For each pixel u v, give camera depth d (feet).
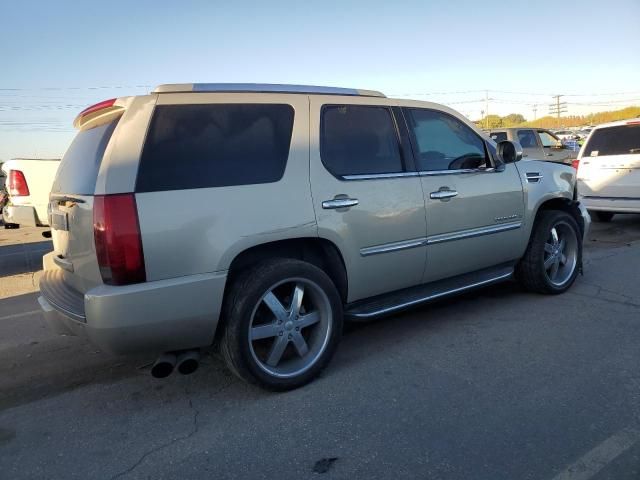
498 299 17.99
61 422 11.02
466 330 15.21
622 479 8.52
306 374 12.01
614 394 11.18
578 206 19.15
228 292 11.32
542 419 10.31
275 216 11.38
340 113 13.07
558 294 18.25
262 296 11.19
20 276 24.94
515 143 15.97
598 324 15.29
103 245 9.89
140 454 9.73
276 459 9.39
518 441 9.61
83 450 9.95
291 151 11.94
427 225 14.12
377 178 13.21
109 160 10.09
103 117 11.67
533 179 17.21
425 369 12.75
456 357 13.37
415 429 10.13
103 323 9.87
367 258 13.01
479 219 15.47
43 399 12.08
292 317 11.80
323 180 12.26
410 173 13.98
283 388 11.74
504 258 16.72
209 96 11.31
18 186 28.22
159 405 11.55
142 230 9.99
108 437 10.36
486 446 9.48
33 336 16.29
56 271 13.07
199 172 10.78
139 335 10.16
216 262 10.67
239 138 11.40
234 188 11.05
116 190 9.95
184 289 10.36
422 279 14.58
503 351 13.64
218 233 10.70
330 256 12.56
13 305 20.11
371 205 12.94
